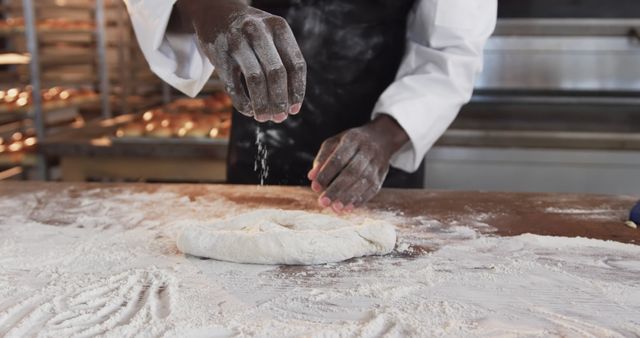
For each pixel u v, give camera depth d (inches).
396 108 50.5
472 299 33.5
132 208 49.8
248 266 38.3
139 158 90.8
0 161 103.7
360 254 39.6
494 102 103.4
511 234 43.8
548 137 86.0
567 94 103.8
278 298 33.7
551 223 46.1
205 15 39.1
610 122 92.4
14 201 51.7
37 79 103.5
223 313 31.9
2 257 39.3
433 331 29.9
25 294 34.3
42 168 91.7
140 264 38.4
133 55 135.8
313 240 38.3
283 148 62.9
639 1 98.6
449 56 52.9
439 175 90.0
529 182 88.2
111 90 133.1
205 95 135.7
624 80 102.2
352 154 46.7
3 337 29.5
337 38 59.0
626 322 31.0
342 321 31.2
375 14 58.3
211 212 48.9
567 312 32.0
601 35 100.8
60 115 121.7
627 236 43.3
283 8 59.1
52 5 130.3
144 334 29.6
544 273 36.9
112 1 128.8
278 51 36.6
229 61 37.9
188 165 90.6
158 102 138.7
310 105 61.2
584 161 86.1
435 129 52.6
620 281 35.8
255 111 37.2
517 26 100.7
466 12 52.7
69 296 33.9
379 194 54.1
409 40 59.1
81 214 48.2
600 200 52.0
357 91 60.7
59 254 39.9
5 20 122.6
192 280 36.1
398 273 37.0
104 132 99.7
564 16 101.5
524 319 31.3
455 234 43.8
